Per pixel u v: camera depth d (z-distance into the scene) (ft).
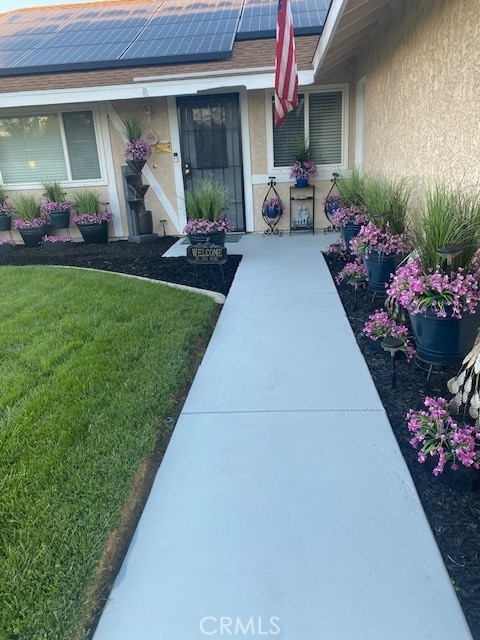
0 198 28.27
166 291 16.71
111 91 24.39
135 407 9.34
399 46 16.35
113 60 26.48
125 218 28.76
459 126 11.41
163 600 5.68
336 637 5.14
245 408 9.52
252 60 25.12
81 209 27.53
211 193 19.71
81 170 28.40
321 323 13.69
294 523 6.64
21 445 8.25
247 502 7.07
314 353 11.80
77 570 5.86
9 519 6.62
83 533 6.39
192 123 26.96
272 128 26.23
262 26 28.53
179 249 24.53
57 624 5.25
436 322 8.69
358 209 17.98
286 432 8.68
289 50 17.70
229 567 6.05
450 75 11.84
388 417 8.96
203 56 25.73
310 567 5.97
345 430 8.63
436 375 10.18
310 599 5.58
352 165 26.35
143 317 14.05
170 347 11.98
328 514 6.76
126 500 7.09
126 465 7.71
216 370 11.18
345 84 25.41
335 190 26.84
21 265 22.97
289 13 17.47
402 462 7.70
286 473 7.63
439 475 7.23
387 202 13.92
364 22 17.93
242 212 28.12
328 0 31.60
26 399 9.73
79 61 26.94
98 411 9.25
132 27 32.12
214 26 29.84
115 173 28.04
